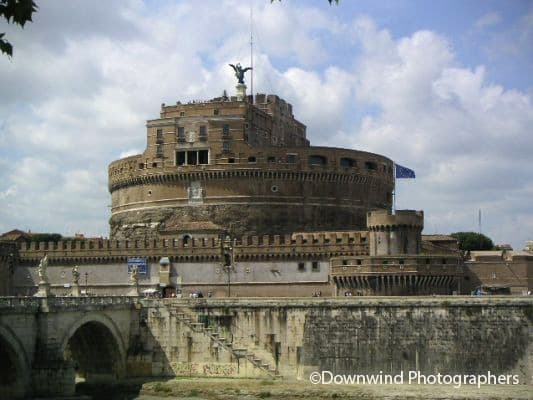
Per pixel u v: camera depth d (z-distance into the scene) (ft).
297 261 457.68
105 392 341.62
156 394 335.88
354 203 544.21
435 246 465.88
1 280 490.49
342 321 359.05
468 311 349.41
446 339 349.00
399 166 477.77
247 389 331.57
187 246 473.26
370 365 353.31
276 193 526.57
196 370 364.17
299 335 362.74
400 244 423.23
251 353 362.74
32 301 301.84
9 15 75.51
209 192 530.68
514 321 345.92
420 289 396.37
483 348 346.13
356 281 405.39
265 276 460.96
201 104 551.59
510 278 433.07
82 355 370.12
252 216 522.47
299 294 453.99
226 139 531.91
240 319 370.73
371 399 319.88
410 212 425.69
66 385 300.81
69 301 321.32
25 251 501.56
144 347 370.94
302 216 526.98
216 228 501.15
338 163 538.47
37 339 303.48
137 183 556.51
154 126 549.13
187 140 539.29
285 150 530.27
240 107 542.98
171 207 537.65
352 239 451.53
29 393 299.58
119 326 362.53
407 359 350.43
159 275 474.90
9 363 297.94
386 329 354.13
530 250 519.19
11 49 76.48
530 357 343.05
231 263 466.70
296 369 361.51
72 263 492.13
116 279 482.28
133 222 554.46
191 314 374.02
